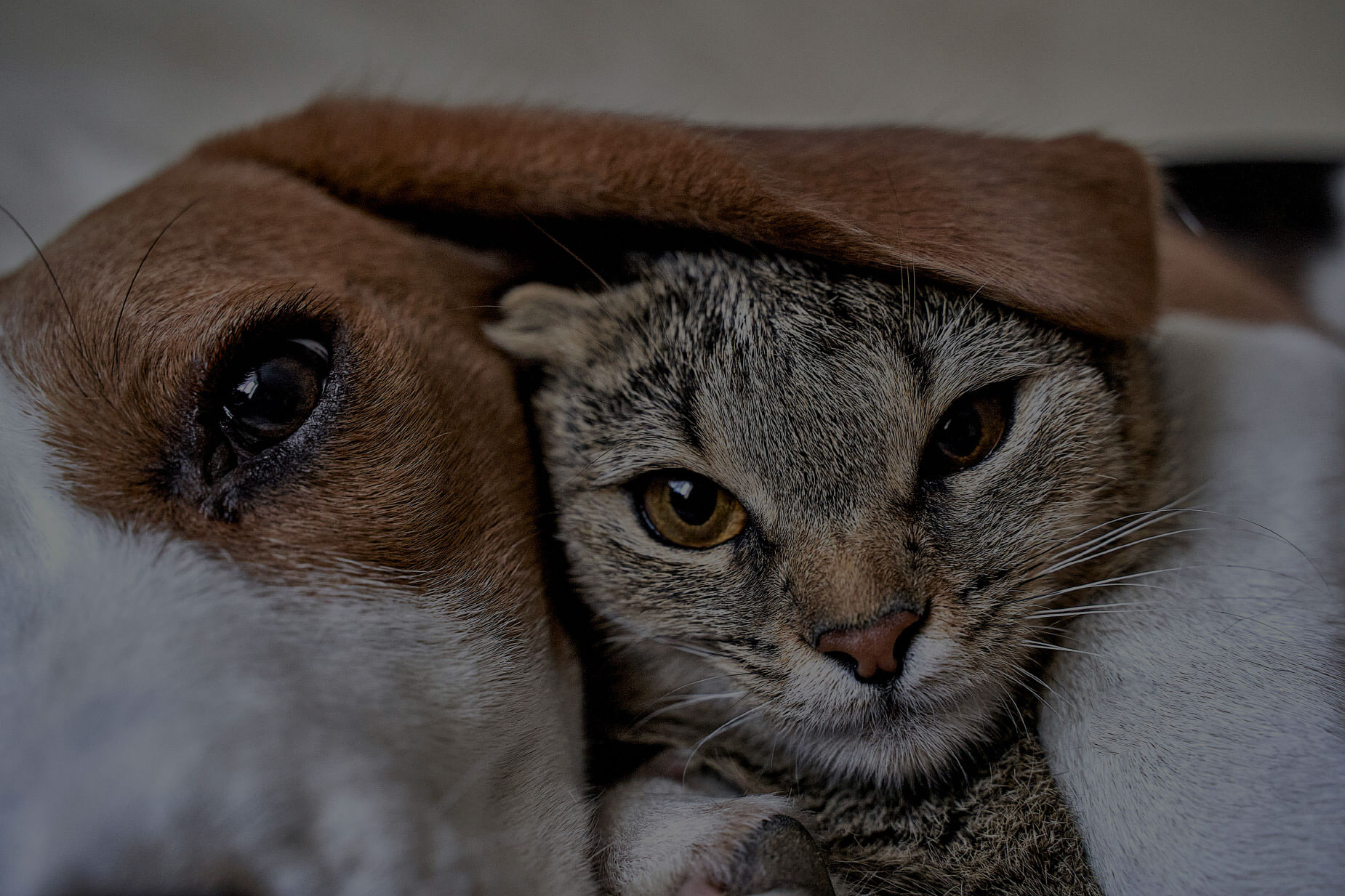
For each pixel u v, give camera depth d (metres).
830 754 0.32
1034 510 0.32
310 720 0.27
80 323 0.29
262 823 0.26
